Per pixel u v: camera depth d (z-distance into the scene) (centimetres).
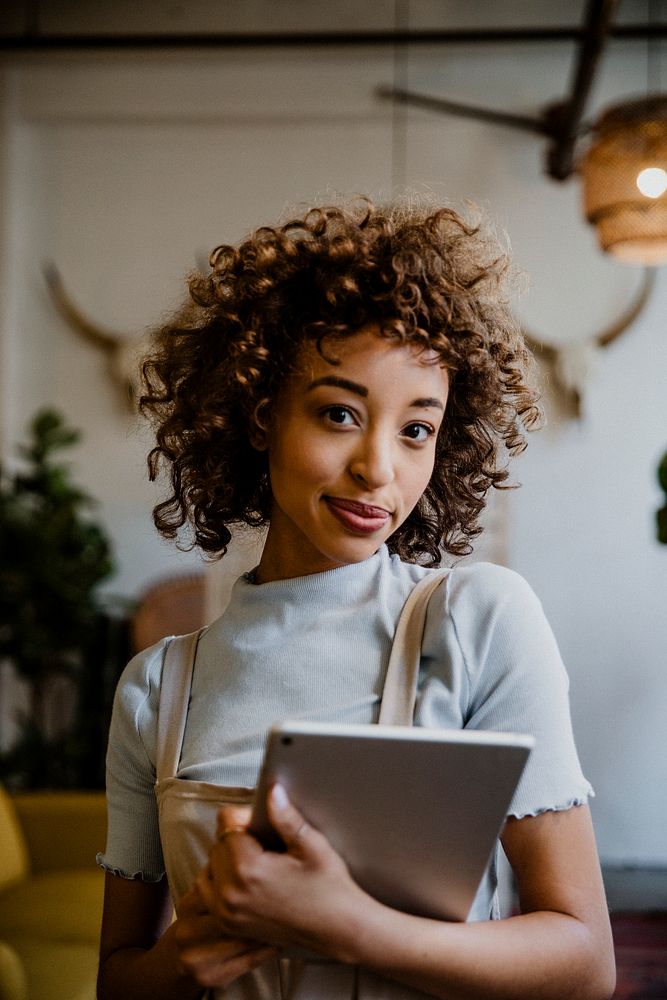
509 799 84
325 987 95
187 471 118
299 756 81
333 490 99
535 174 571
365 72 576
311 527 100
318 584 105
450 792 84
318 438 99
